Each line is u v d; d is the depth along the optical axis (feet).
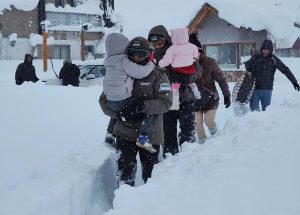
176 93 19.57
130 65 15.23
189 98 20.33
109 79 15.49
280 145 16.30
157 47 20.58
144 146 15.28
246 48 85.71
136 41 15.31
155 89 15.66
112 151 19.84
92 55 131.03
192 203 11.37
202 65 23.04
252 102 29.27
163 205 11.34
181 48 19.85
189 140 20.36
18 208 12.33
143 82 15.62
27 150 23.16
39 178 15.55
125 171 15.97
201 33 86.69
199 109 23.26
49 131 28.22
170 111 20.21
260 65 28.66
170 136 20.38
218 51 86.43
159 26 20.58
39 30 124.98
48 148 23.79
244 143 17.24
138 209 11.14
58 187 14.19
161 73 15.87
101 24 137.39
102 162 17.97
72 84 55.72
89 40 130.21
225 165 14.43
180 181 13.30
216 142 17.97
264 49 28.53
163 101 15.57
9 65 102.17
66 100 39.93
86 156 18.90
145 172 16.42
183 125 20.33
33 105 36.96
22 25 122.52
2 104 37.04
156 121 16.20
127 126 15.85
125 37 15.70
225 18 81.82
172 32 20.08
